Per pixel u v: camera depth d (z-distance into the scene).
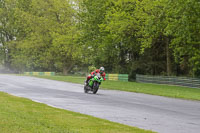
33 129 19.91
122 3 109.50
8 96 44.50
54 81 100.81
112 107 36.78
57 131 19.72
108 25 109.31
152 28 91.88
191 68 109.06
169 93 63.75
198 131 23.64
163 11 88.81
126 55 142.50
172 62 123.44
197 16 80.50
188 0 76.00
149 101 46.62
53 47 178.25
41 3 178.50
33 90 60.88
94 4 125.31
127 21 102.00
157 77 103.56
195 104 44.97
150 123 26.50
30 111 28.69
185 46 91.56
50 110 30.27
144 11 102.62
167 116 31.08
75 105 37.78
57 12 175.12
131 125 25.23
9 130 19.25
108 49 130.62
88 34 131.62
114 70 141.75
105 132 20.20
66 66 184.62
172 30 85.44
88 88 57.44
